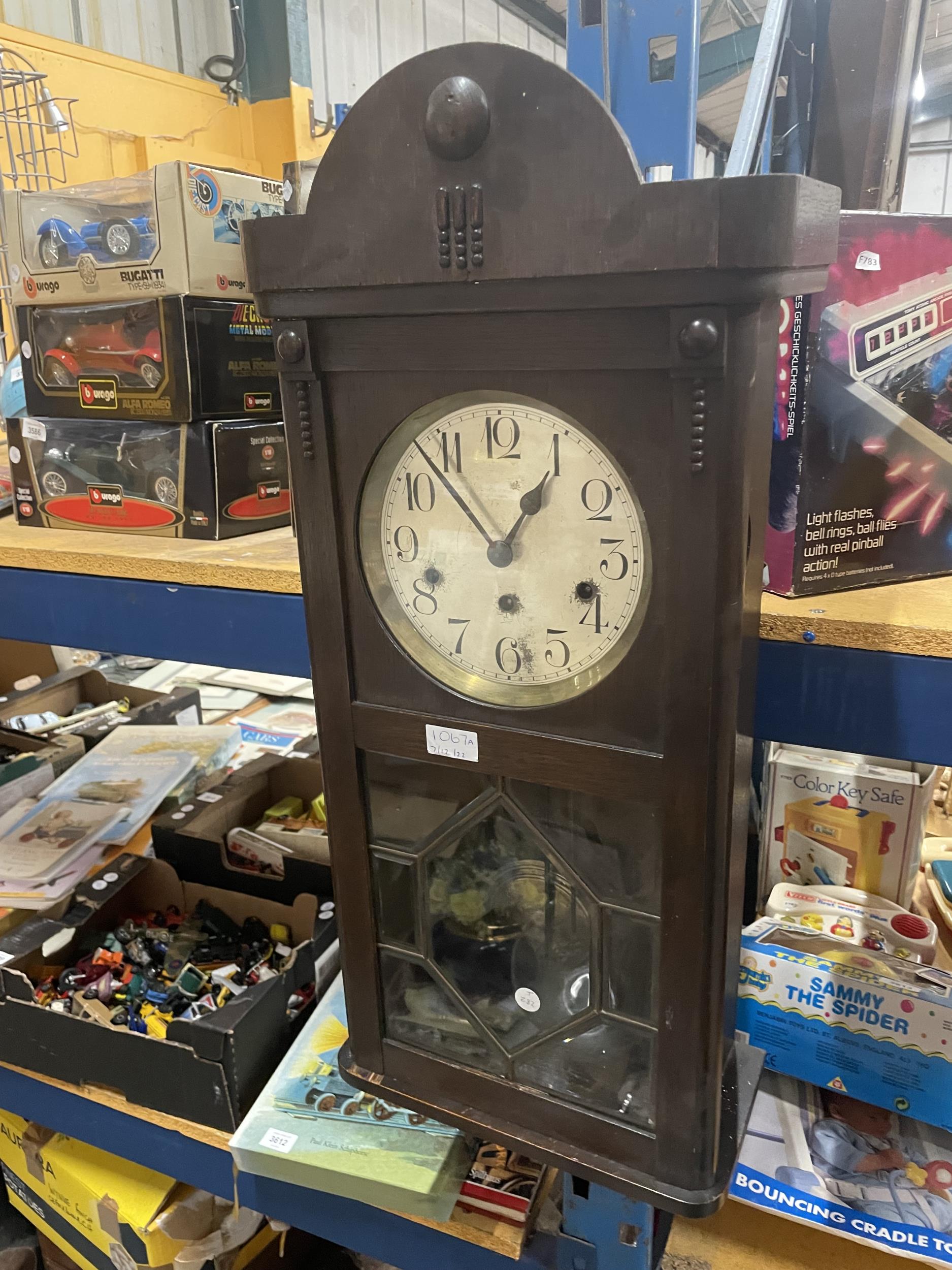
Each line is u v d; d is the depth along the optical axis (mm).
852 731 600
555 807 588
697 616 479
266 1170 796
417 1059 699
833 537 624
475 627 563
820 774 874
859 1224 766
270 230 518
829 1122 860
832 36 686
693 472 454
